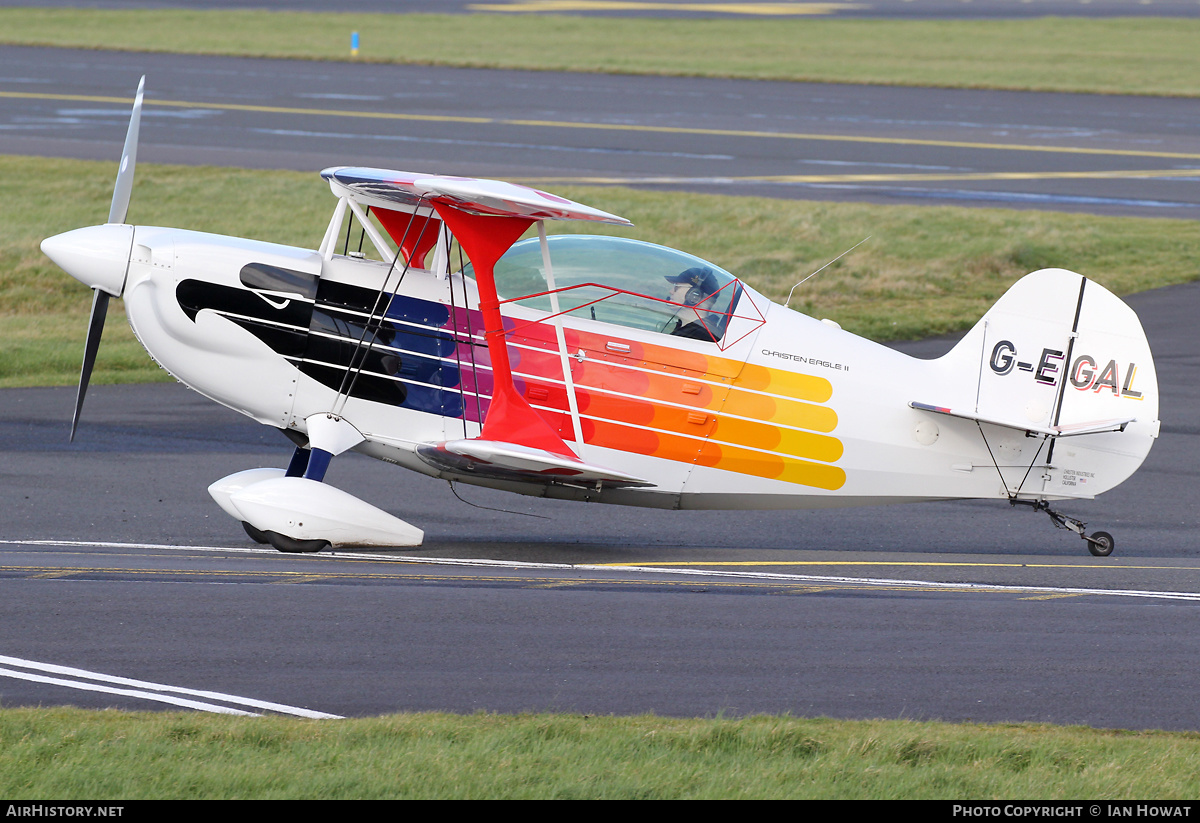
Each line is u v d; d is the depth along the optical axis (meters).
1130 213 95.69
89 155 104.75
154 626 25.98
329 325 34.19
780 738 20.28
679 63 173.75
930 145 120.38
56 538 34.62
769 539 38.75
